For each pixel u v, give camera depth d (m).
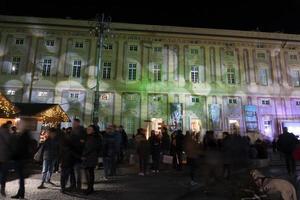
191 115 34.41
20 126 9.16
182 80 35.31
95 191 10.06
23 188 8.85
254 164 17.97
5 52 34.03
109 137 13.27
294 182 11.74
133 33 35.66
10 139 8.91
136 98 34.31
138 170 14.93
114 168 13.33
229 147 12.99
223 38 36.69
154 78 35.16
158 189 10.48
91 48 35.22
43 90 33.56
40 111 19.28
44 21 34.84
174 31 36.06
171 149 15.80
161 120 33.88
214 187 11.06
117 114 33.56
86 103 33.59
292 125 35.25
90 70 34.56
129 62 35.25
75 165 10.20
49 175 11.36
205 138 12.98
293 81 36.94
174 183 11.65
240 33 36.97
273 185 7.58
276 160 21.17
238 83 35.94
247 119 34.84
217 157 12.41
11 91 33.19
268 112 35.50
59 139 11.17
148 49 35.81
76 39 35.31
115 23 35.38
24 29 34.75
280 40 37.34
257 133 34.19
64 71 34.25
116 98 34.03
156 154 14.91
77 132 10.04
